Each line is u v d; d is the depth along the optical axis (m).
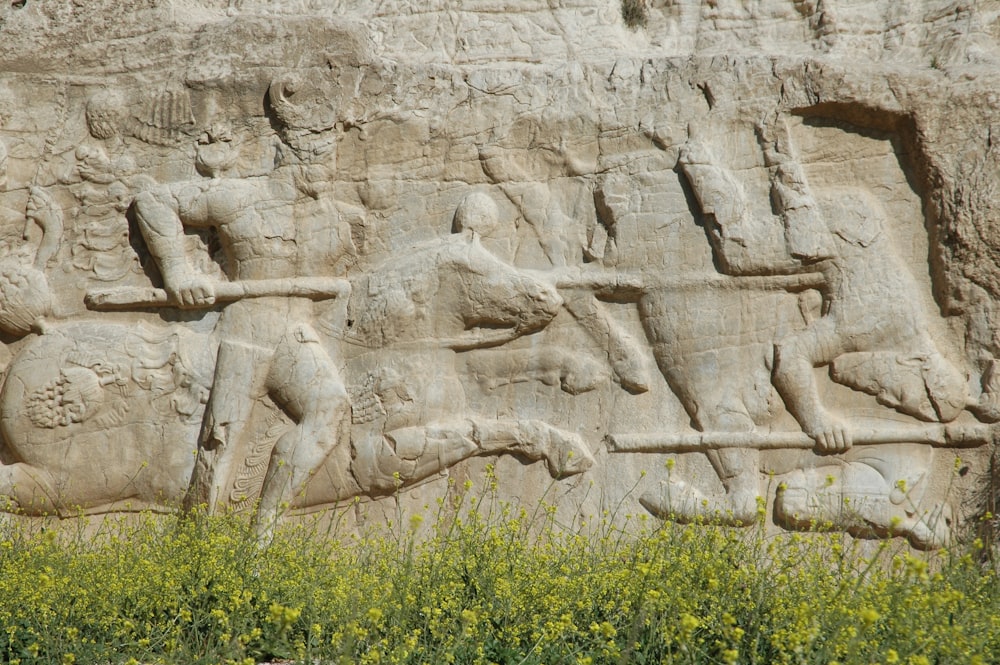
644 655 13.02
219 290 21.20
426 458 20.67
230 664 12.56
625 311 21.06
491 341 21.06
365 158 21.55
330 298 21.36
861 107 20.30
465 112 21.42
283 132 21.52
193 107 21.69
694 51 22.02
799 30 21.86
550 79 21.41
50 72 22.12
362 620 13.76
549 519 19.09
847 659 11.71
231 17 22.36
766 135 20.66
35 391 21.12
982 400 19.53
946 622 12.36
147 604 14.85
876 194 20.58
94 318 21.70
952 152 19.98
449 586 14.94
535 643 13.53
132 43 22.16
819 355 20.14
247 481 20.81
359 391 20.97
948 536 19.19
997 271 19.61
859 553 19.41
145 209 21.28
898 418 19.97
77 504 21.22
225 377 20.92
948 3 21.25
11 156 21.86
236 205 21.16
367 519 20.86
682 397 20.56
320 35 21.62
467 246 20.98
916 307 20.02
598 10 22.55
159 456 21.11
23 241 21.80
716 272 20.55
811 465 20.00
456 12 22.53
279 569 16.28
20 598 14.71
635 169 20.95
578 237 21.12
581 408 20.83
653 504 20.14
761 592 13.93
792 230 20.17
